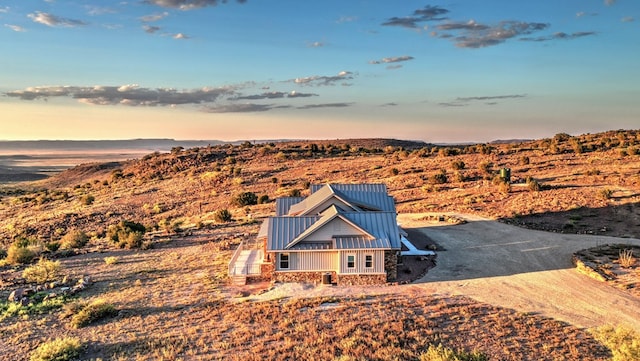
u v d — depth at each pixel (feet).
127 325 76.13
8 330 75.15
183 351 65.82
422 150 336.70
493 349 64.59
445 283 92.99
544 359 61.67
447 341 67.05
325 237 97.14
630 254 102.89
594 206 147.54
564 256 107.14
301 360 62.13
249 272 98.32
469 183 203.51
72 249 143.23
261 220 170.91
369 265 94.22
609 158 234.79
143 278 104.42
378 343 65.92
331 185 123.13
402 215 160.76
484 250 114.73
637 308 78.07
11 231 195.93
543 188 175.73
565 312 77.20
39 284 101.91
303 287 92.73
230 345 67.15
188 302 86.12
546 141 360.89
